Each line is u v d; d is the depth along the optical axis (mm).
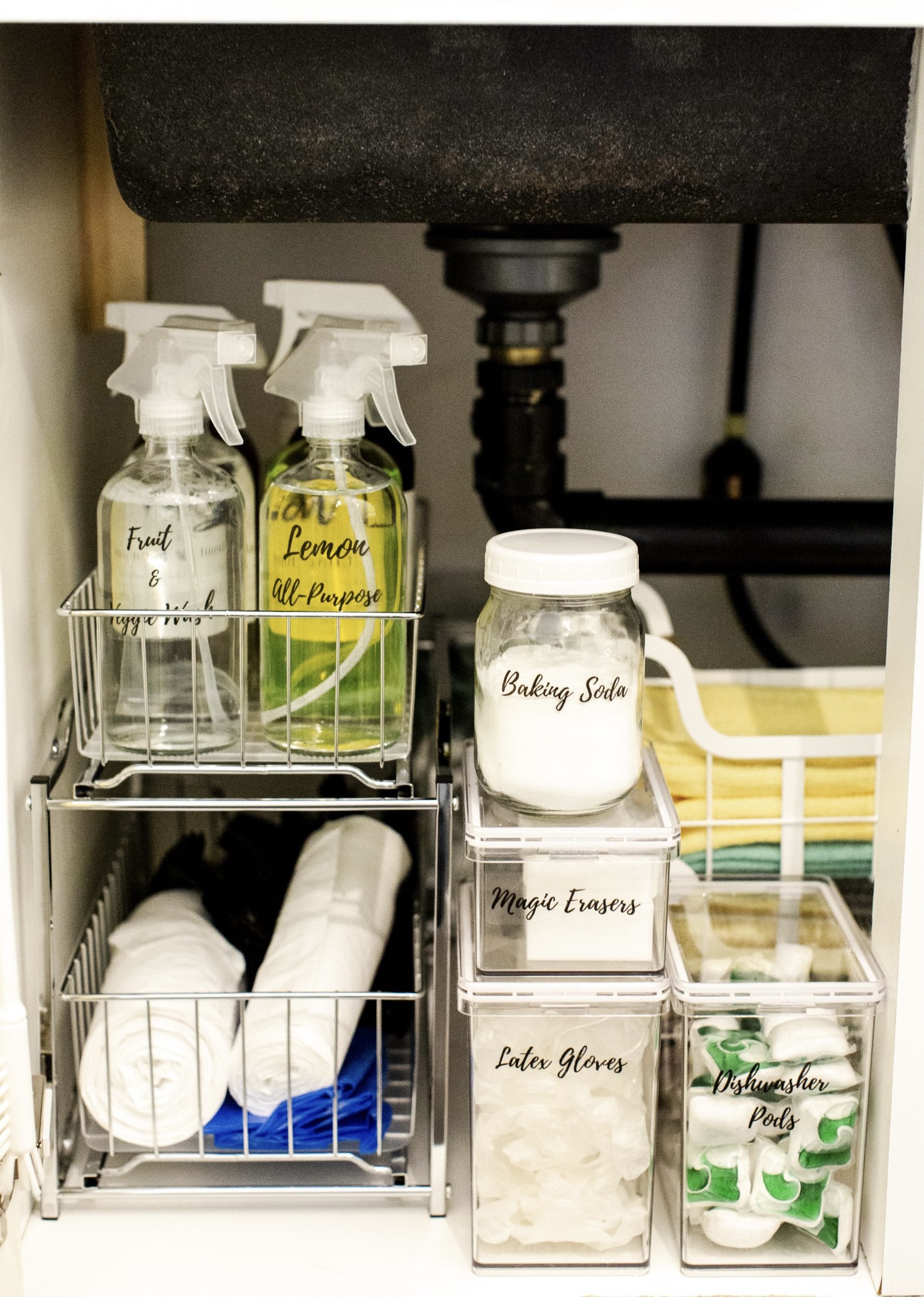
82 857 802
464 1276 642
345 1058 726
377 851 817
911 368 600
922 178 591
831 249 1025
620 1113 642
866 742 799
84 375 810
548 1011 629
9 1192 585
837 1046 632
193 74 595
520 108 600
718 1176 645
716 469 1068
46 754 714
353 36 588
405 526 752
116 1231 664
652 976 633
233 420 675
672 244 1023
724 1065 636
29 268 685
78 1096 687
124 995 659
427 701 936
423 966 752
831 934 712
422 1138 728
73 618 661
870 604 1089
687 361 1050
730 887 765
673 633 1011
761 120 605
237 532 686
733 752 796
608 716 611
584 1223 645
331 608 659
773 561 967
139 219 902
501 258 877
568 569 588
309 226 1002
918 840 608
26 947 674
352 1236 666
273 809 640
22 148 675
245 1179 688
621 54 592
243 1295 623
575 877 622
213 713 677
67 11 533
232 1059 697
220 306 1012
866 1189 660
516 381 924
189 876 854
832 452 1069
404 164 612
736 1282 648
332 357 649
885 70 597
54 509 735
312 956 719
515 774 618
